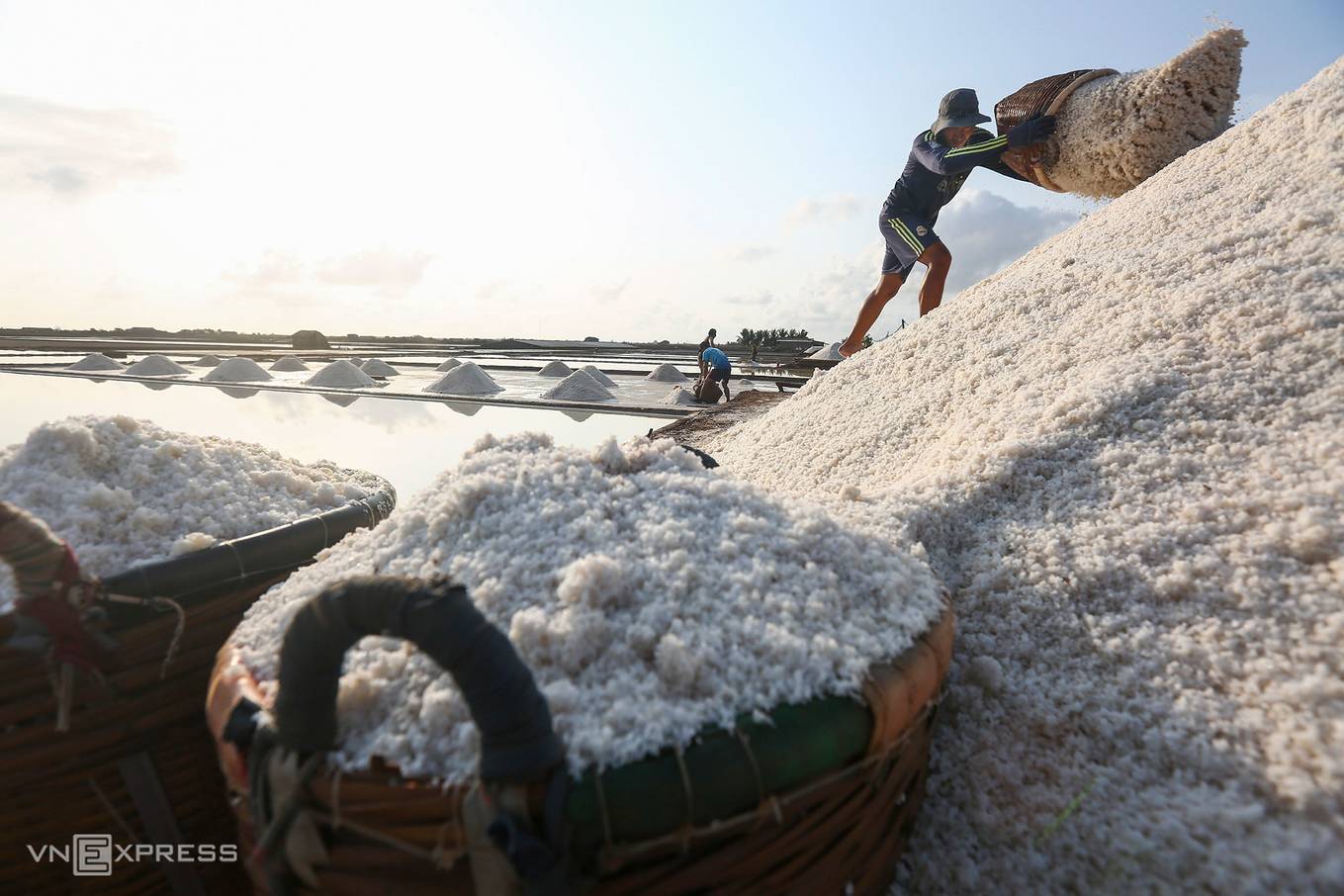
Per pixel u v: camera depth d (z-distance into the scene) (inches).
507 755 35.0
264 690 44.3
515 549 53.9
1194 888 44.8
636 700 41.6
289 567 63.9
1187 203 131.6
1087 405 85.6
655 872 37.7
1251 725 49.8
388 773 37.4
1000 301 139.2
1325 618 53.4
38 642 47.7
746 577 51.5
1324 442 66.2
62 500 61.5
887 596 54.1
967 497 82.0
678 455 71.1
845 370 159.9
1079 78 181.2
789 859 41.6
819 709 41.5
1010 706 60.6
